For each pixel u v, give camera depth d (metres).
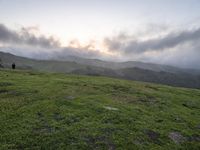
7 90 43.78
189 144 30.25
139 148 25.41
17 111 31.62
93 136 26.30
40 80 60.97
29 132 25.81
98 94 49.12
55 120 29.97
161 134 30.72
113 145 25.16
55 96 41.31
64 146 23.59
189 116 44.25
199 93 91.50
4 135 24.69
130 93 58.12
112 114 34.22
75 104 37.12
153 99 54.91
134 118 34.75
